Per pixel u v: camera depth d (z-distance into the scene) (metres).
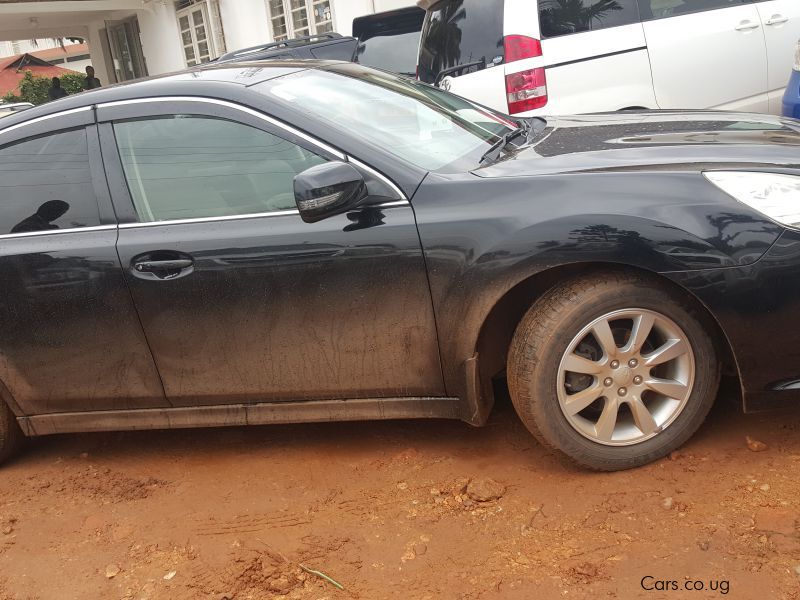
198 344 3.17
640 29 5.56
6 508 3.43
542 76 5.64
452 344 2.96
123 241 3.15
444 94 4.01
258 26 16.86
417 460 3.31
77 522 3.25
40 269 3.21
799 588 2.26
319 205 2.80
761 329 2.71
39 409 3.50
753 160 2.81
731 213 2.67
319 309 3.02
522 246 2.75
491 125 3.77
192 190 3.15
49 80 31.64
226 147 3.13
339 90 3.47
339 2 14.16
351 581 2.62
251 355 3.16
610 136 3.32
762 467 2.84
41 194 3.29
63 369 3.36
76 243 3.20
